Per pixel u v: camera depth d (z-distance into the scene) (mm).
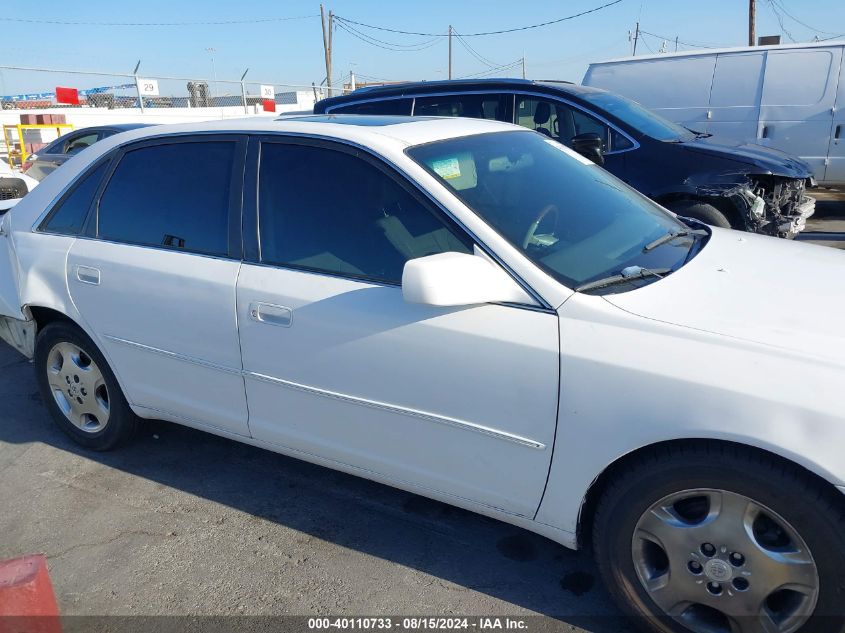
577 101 6520
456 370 2418
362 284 2625
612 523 2283
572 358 2230
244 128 3066
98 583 2775
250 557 2898
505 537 2982
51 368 3748
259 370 2900
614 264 2553
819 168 9500
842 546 1936
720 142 6672
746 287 2441
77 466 3662
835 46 9188
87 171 3521
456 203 2525
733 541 2086
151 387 3340
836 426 1893
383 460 2721
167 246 3158
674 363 2104
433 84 7184
